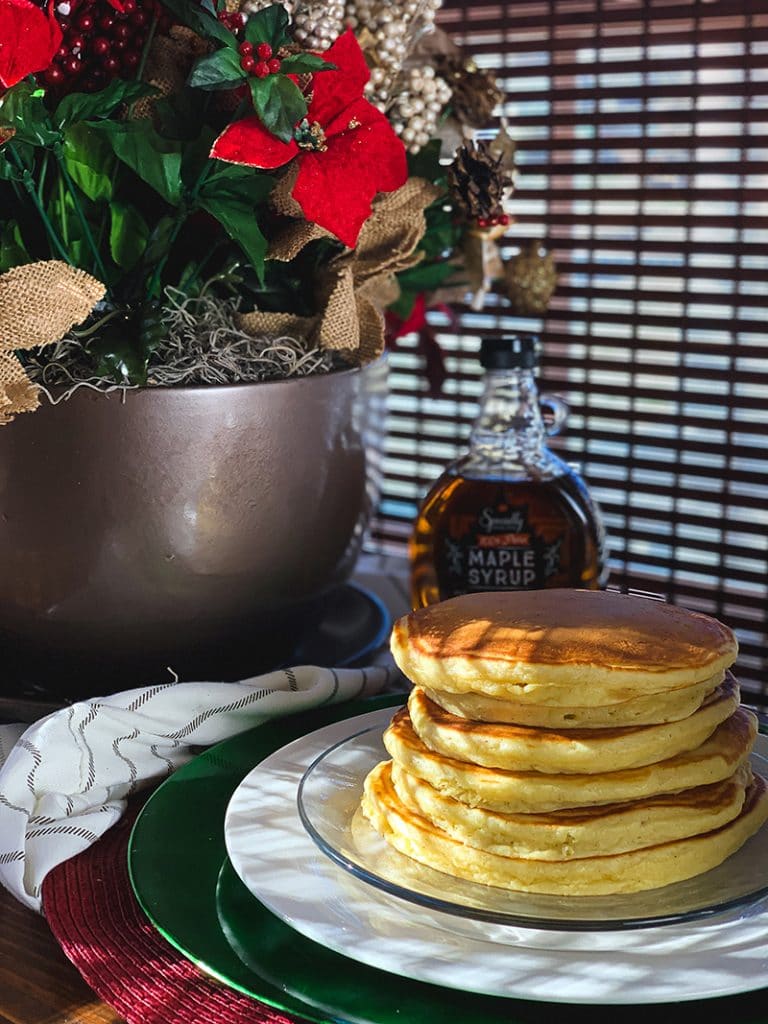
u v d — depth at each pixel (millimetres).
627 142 823
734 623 853
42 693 627
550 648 465
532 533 667
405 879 458
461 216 702
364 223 627
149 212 599
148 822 516
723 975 399
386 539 1002
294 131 545
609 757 457
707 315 820
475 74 723
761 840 491
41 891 488
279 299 640
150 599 578
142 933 461
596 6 813
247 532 581
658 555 876
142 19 553
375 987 420
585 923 419
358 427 633
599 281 861
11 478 551
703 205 807
